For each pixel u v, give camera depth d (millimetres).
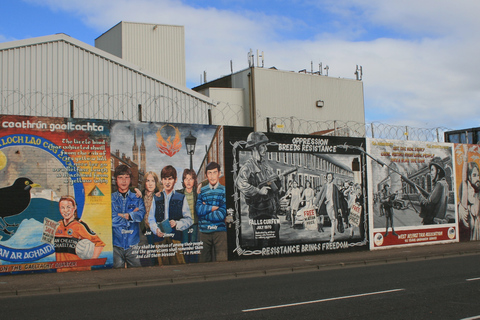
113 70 23125
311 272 15750
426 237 23797
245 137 18859
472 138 30906
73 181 15500
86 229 15594
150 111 23484
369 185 22016
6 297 11594
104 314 9359
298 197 19938
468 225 25594
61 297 11500
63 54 22297
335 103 42156
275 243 19234
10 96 21000
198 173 17734
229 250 18172
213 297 11086
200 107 24547
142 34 33844
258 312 9328
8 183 14578
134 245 16344
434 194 24281
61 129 15422
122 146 16375
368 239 21734
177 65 34562
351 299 10570
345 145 21391
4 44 21078
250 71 38406
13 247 14531
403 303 10102
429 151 24297
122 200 16234
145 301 10719
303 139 20250
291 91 39781
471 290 11633
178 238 17172
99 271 15367
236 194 18469
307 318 8789
